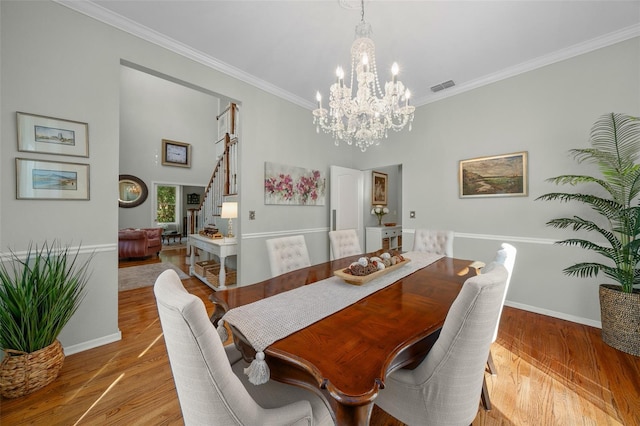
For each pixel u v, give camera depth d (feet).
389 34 7.41
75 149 6.37
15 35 5.63
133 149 23.25
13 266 5.57
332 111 7.12
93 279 6.65
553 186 8.61
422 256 7.97
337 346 3.00
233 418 2.32
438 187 11.44
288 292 4.79
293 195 11.94
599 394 5.04
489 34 7.45
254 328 3.39
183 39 7.77
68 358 6.19
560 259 8.50
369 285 5.21
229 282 11.68
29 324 5.02
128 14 6.75
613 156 7.02
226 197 13.64
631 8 6.48
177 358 2.26
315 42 7.89
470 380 3.01
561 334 7.43
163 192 28.71
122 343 6.92
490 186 9.93
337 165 14.24
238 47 8.15
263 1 6.26
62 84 6.19
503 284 2.94
